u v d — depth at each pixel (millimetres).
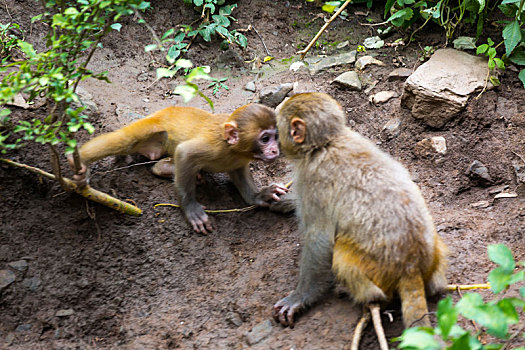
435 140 2273
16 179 2189
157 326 2057
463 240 2072
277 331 1983
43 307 2098
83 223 2180
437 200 2199
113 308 2109
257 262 2125
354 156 1950
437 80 2312
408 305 1885
